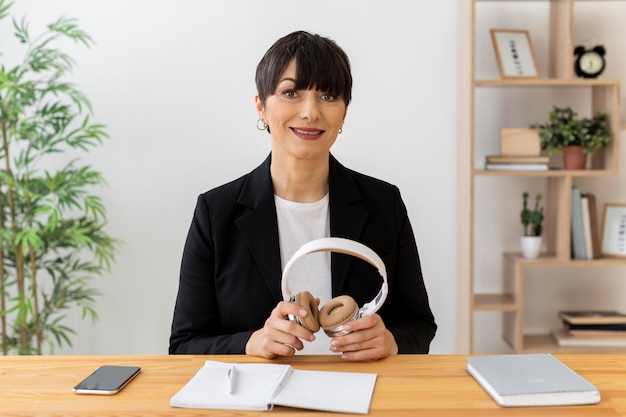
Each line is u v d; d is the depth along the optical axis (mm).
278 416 934
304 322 1181
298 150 1365
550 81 2672
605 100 2762
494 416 920
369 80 2951
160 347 3041
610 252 2824
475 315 3059
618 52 2951
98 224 2980
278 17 2926
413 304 1562
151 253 3004
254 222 1474
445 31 2922
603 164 2781
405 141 2969
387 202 1551
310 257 1483
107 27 2916
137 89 2943
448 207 2980
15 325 2719
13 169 2941
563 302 3043
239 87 2947
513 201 2996
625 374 1094
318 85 1303
